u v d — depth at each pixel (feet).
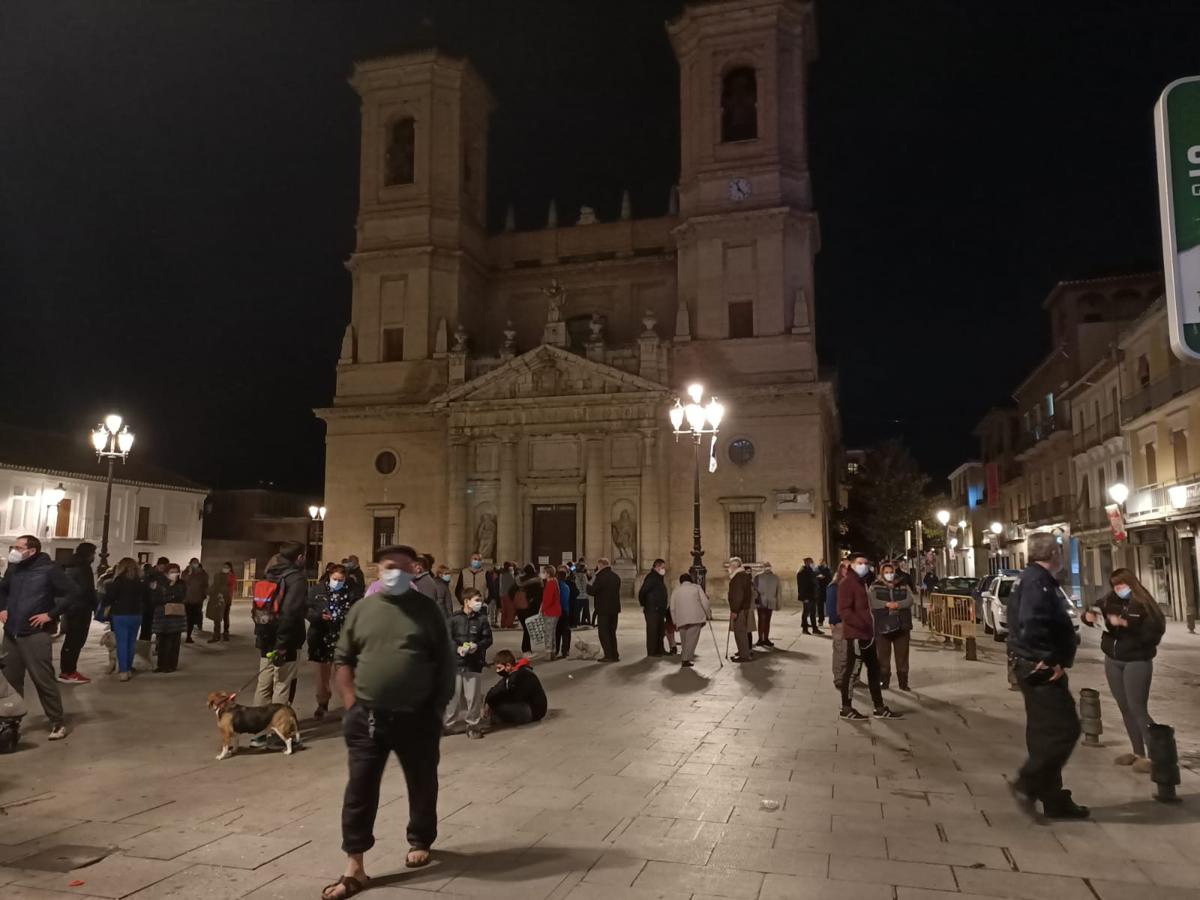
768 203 128.16
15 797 24.16
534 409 130.00
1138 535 109.81
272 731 29.50
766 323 126.00
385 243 143.33
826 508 134.92
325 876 18.24
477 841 20.33
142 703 39.60
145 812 22.72
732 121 134.62
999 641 70.49
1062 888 17.46
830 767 27.50
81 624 45.75
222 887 17.66
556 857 19.22
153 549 156.46
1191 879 17.95
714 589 120.88
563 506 130.31
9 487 131.03
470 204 149.69
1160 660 59.31
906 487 161.17
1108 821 21.88
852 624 35.76
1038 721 22.17
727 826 21.42
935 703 39.68
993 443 202.90
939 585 106.73
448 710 34.55
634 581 123.03
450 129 145.48
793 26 134.00
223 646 66.08
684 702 39.86
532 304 149.59
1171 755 23.50
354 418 139.64
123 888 17.58
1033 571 22.74
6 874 18.35
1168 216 16.60
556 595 56.95
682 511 124.36
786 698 40.98
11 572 32.17
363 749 17.80
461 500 131.54
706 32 134.21
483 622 33.06
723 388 124.57
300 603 34.12
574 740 31.53
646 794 24.34
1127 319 136.56
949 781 25.81
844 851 19.61
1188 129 16.76
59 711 31.83
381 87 147.13
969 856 19.29
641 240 146.92
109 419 73.05
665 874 18.21
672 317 142.51
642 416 126.11
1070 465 140.05
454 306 141.18
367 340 141.90
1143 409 106.73
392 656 18.03
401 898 17.02
